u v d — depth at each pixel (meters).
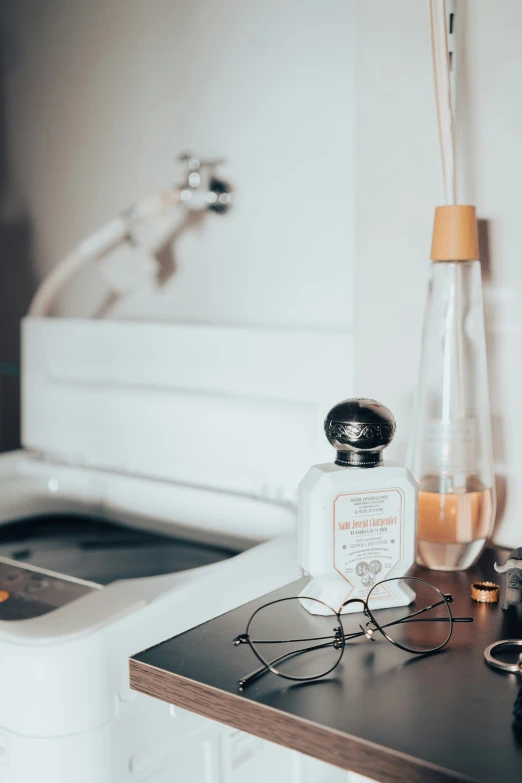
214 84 1.26
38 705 0.65
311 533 0.66
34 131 1.54
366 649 0.61
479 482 0.77
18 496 1.28
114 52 1.39
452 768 0.45
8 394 1.64
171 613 0.75
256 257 1.24
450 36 0.84
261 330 1.12
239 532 1.12
